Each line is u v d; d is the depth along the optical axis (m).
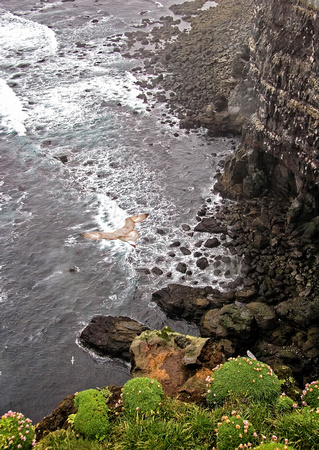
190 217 31.92
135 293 26.94
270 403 14.16
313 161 26.56
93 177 36.31
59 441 13.95
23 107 45.44
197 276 27.42
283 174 30.31
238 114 37.09
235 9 61.28
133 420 13.91
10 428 13.66
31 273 28.64
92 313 26.05
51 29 63.16
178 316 25.52
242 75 40.88
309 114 25.92
